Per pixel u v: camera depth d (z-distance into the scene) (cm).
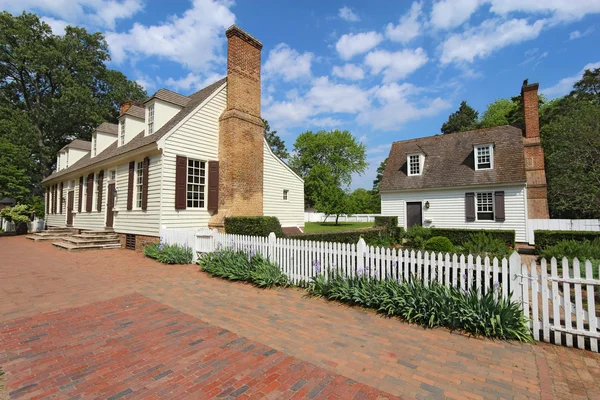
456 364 337
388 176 2139
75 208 1766
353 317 482
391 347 377
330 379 300
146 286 659
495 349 377
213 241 891
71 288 638
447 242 910
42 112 2842
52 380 294
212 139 1216
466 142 1989
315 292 605
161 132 1130
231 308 521
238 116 1203
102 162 1368
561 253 883
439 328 440
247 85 1262
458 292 470
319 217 4516
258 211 1257
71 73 2941
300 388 283
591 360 353
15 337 395
